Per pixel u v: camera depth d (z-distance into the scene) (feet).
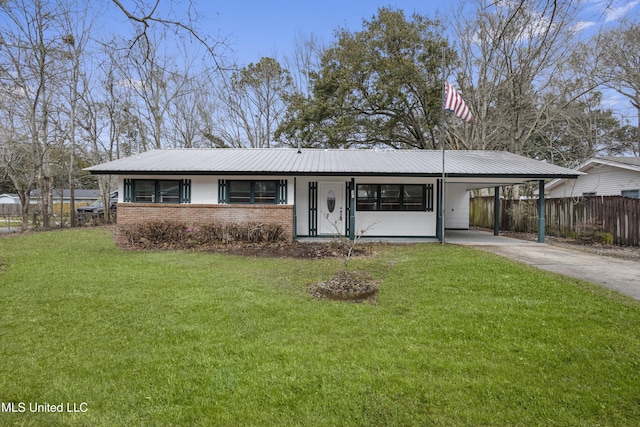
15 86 52.06
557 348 12.00
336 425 8.20
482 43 65.16
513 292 18.45
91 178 111.34
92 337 12.92
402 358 11.27
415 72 67.97
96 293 18.31
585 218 42.70
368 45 71.92
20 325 14.03
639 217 36.73
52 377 10.19
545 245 38.42
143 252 32.78
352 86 71.51
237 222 40.93
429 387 9.64
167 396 9.25
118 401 9.07
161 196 42.27
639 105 66.74
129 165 41.19
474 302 16.89
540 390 9.53
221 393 9.38
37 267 24.73
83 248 34.68
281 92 94.32
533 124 64.03
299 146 52.21
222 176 41.88
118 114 74.95
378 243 40.06
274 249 35.04
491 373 10.42
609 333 13.15
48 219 58.70
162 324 14.14
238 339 12.73
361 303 17.31
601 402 9.02
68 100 62.13
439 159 45.70
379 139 78.07
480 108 69.62
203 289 19.04
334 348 12.03
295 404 8.93
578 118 73.10
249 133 98.17
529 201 52.34
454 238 45.83
